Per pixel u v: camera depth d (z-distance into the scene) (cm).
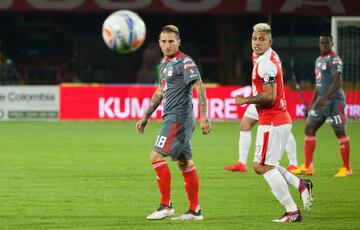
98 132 7312
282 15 11262
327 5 9594
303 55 11175
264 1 9588
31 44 11312
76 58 11325
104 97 8494
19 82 10131
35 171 4731
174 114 3184
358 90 8675
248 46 11325
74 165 5025
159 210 3244
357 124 8350
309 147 4641
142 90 8494
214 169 4881
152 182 4322
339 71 4525
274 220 3209
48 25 11356
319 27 11181
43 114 8525
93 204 3619
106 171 4753
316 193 3984
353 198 3834
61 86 8512
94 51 11369
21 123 8231
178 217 3247
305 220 3241
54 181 4334
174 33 3188
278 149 3152
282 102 3170
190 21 11612
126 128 7725
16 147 6059
